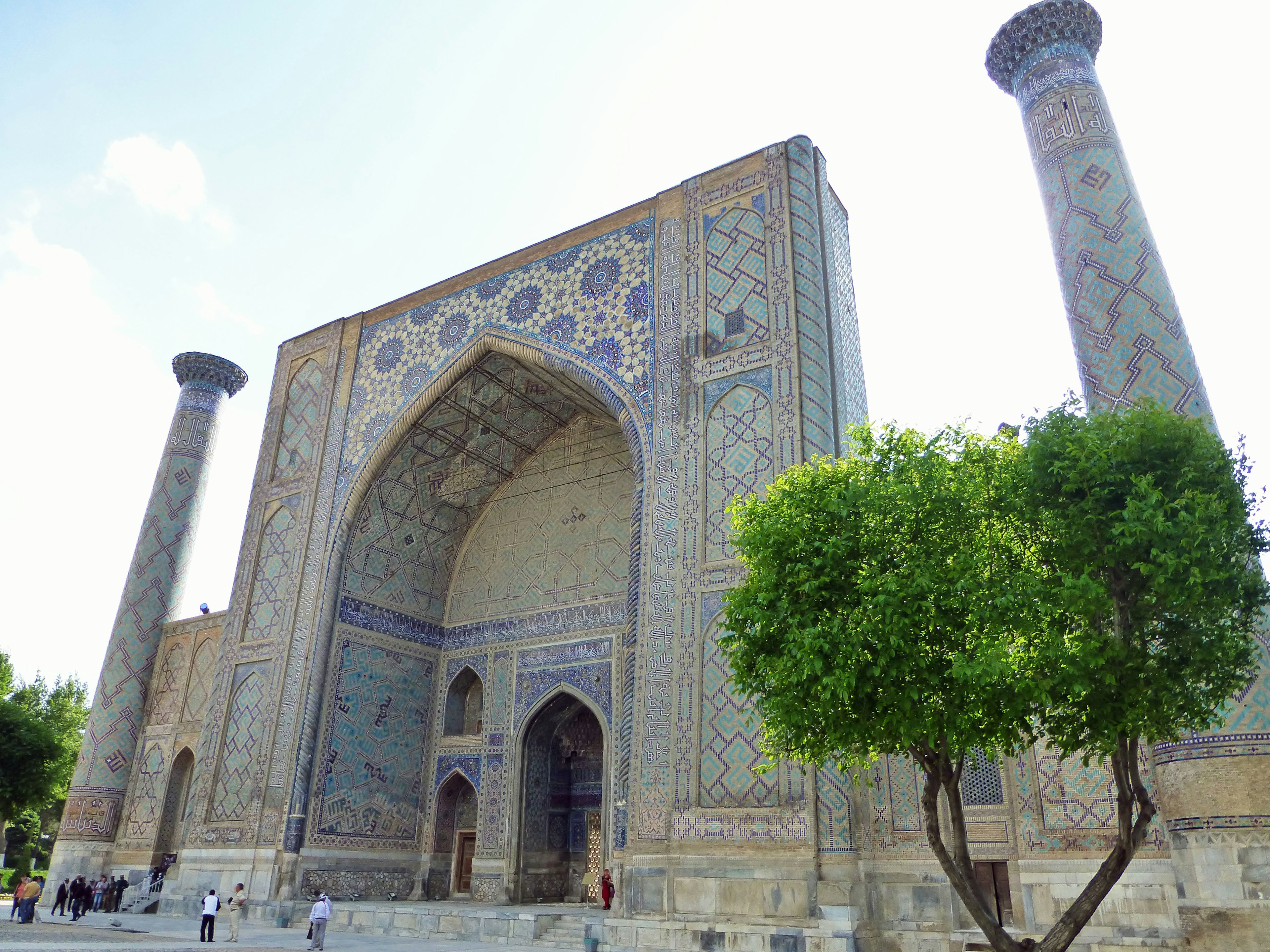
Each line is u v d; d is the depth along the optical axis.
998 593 4.45
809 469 5.62
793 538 5.05
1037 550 4.66
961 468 5.02
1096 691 4.32
